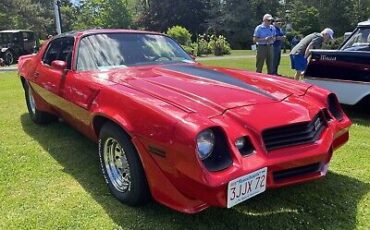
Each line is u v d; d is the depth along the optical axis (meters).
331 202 3.19
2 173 3.83
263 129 2.61
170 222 2.89
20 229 2.83
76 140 4.86
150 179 2.71
